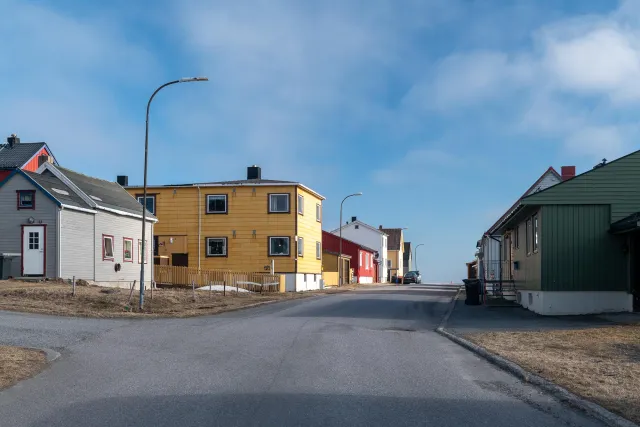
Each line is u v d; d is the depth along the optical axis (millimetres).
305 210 42969
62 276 26453
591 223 20594
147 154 21156
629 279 20156
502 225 28266
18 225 26391
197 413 7168
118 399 7895
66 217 26953
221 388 8570
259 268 40406
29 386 8680
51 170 29812
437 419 7043
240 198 40844
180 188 41156
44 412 7246
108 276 30328
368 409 7457
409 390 8609
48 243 26281
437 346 13273
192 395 8125
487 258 44688
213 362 10703
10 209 26531
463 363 11023
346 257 59719
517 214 23828
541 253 20734
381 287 53250
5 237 26438
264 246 40500
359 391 8484
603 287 20469
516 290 27531
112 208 30500
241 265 40562
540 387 8891
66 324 15422
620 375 9383
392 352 12195
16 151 44531
